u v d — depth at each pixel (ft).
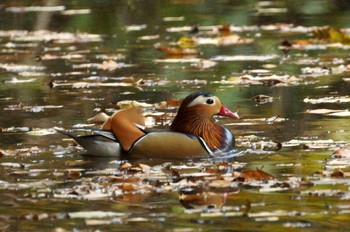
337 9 99.86
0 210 32.63
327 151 40.83
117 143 40.96
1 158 40.78
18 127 47.37
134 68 67.26
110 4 106.93
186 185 35.63
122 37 85.25
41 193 34.81
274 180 35.94
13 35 88.07
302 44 76.54
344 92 55.06
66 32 89.25
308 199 33.27
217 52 74.79
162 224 30.66
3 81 62.75
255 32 86.99
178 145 40.78
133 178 36.88
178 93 56.54
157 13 101.81
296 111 50.01
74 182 36.35
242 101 53.62
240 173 36.24
